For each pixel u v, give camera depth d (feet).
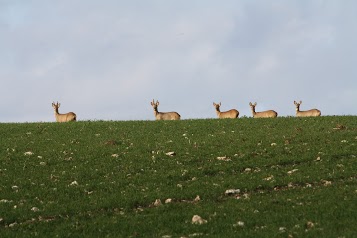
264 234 222.89
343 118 551.59
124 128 525.75
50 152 419.74
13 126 547.08
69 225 254.68
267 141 440.45
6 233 245.24
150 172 359.25
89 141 461.37
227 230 233.96
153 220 256.11
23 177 351.25
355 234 216.33
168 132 497.46
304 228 229.86
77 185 331.36
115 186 328.08
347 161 369.50
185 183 331.36
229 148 418.31
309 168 353.10
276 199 280.72
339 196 278.26
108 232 242.99
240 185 315.37
